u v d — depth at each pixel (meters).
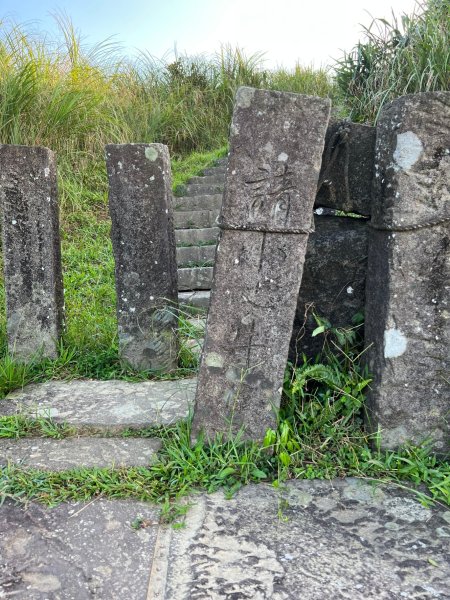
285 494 2.09
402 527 1.89
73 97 6.00
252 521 1.92
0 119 5.41
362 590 1.59
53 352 3.39
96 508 1.98
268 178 2.16
